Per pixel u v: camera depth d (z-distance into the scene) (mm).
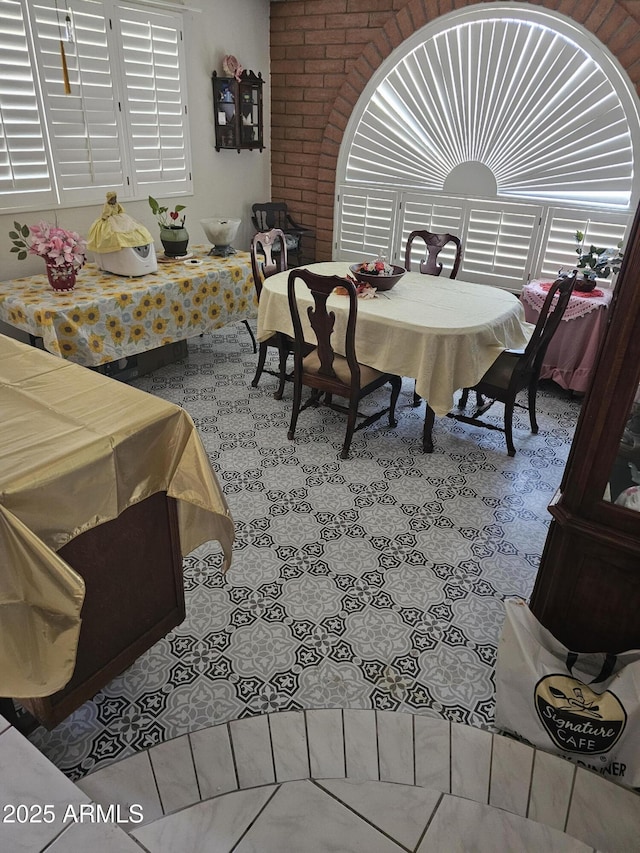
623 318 1271
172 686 1625
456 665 1720
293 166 4855
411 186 4324
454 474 2693
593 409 1369
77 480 1218
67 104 3404
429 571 2084
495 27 3619
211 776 1388
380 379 2842
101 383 1569
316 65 4395
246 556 2119
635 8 3219
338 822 1285
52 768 1266
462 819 1297
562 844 1254
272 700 1594
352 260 4801
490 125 3879
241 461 2734
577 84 3533
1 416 1373
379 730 1520
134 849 1131
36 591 1133
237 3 4223
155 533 1500
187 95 4102
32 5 3094
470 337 2551
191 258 3740
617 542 1412
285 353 3244
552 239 3877
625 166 3549
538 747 1482
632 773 1378
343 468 2709
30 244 2863
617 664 1501
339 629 1828
